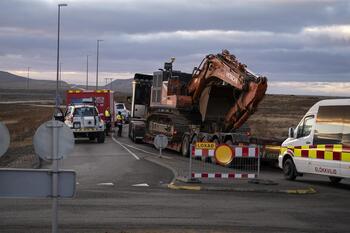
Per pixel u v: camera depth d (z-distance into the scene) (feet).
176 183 51.03
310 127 57.57
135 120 116.98
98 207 37.76
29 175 22.48
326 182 59.57
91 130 110.01
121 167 65.77
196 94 86.94
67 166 66.69
